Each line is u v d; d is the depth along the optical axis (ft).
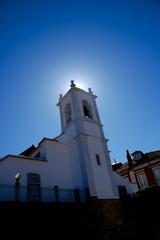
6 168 49.16
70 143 64.39
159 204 48.96
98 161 61.26
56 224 38.52
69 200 53.16
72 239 39.04
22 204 36.24
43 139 61.57
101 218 45.09
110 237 43.80
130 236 46.85
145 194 52.06
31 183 51.67
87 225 42.45
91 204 45.47
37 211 37.35
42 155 60.34
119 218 47.83
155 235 46.52
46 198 51.19
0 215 32.96
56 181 56.34
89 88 79.30
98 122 70.85
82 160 58.13
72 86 73.05
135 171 101.24
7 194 45.52
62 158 61.72
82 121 65.31
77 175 58.29
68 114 72.69
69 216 41.09
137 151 107.96
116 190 59.31
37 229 35.78
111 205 48.67
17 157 52.21
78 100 70.49
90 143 62.39
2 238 31.58
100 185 56.29
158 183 92.27
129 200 52.21
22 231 34.01
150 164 97.40
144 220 49.44
